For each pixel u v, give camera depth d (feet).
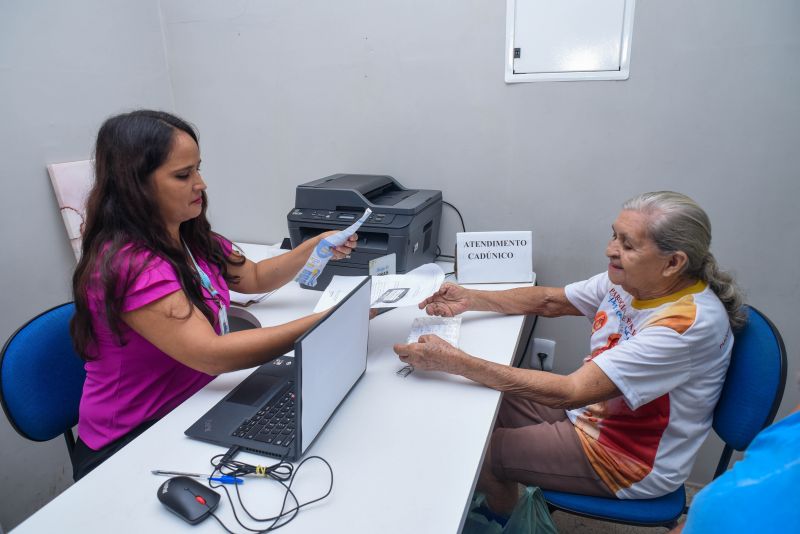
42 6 5.35
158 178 3.47
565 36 5.23
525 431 4.06
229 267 4.91
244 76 6.66
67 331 4.15
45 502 5.90
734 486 1.65
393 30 5.83
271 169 6.98
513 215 6.02
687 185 5.25
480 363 3.54
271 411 3.33
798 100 4.66
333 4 5.98
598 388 3.38
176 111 7.15
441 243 6.44
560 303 4.66
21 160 5.30
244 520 2.50
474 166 5.99
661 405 3.48
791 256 5.07
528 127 5.64
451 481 2.72
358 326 3.44
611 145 5.40
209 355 3.35
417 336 4.22
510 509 4.39
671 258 3.28
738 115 4.88
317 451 2.96
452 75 5.75
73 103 5.76
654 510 3.64
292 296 5.34
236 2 6.38
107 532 2.45
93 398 3.75
